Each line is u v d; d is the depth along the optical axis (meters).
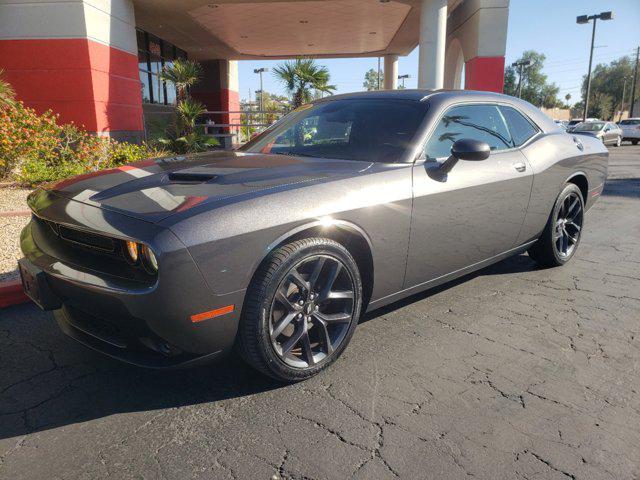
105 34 10.84
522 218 3.71
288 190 2.34
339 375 2.60
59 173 8.26
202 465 1.93
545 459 1.97
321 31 17.39
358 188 2.56
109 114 11.05
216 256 2.04
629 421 2.22
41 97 10.41
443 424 2.19
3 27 10.10
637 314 3.42
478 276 4.21
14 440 2.08
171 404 2.35
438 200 2.91
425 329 3.15
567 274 4.27
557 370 2.66
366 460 1.96
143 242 1.95
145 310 2.00
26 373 2.61
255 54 21.92
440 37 12.77
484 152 2.76
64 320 2.57
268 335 2.28
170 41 18.08
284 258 2.25
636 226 6.29
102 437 2.10
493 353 2.85
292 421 2.21
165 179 2.49
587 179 4.46
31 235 2.70
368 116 3.25
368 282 2.78
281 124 3.67
